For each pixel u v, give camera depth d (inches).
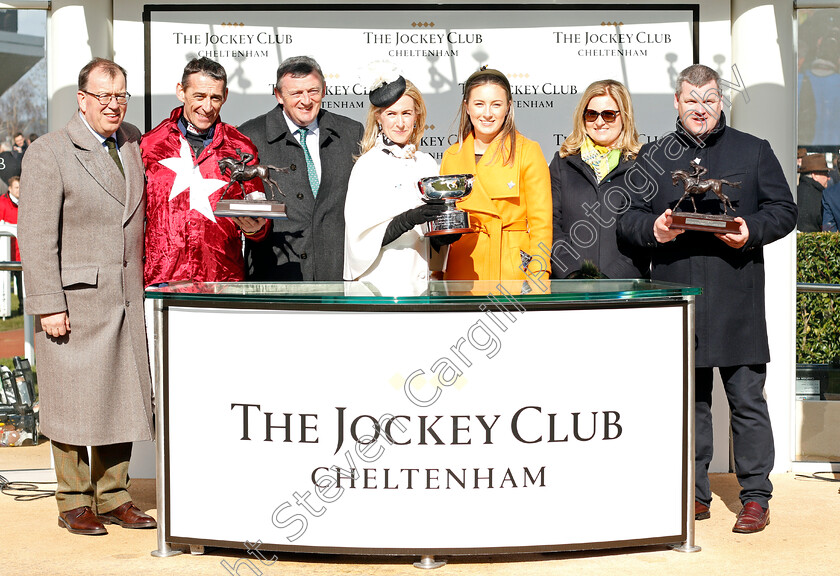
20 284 235.5
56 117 232.1
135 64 231.5
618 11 232.5
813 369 236.4
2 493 220.1
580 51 233.1
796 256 236.8
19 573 159.2
